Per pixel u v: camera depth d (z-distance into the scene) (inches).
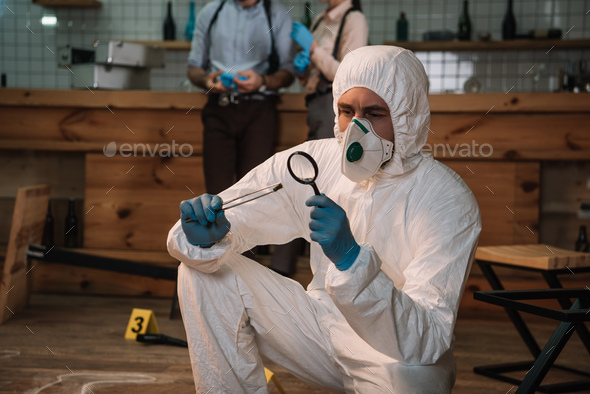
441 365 42.6
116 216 118.0
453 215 44.7
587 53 158.1
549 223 112.9
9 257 98.1
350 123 44.7
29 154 127.6
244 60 103.7
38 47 175.3
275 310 46.9
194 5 169.9
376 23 168.9
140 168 117.1
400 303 38.6
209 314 45.9
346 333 45.6
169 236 44.3
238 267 47.0
